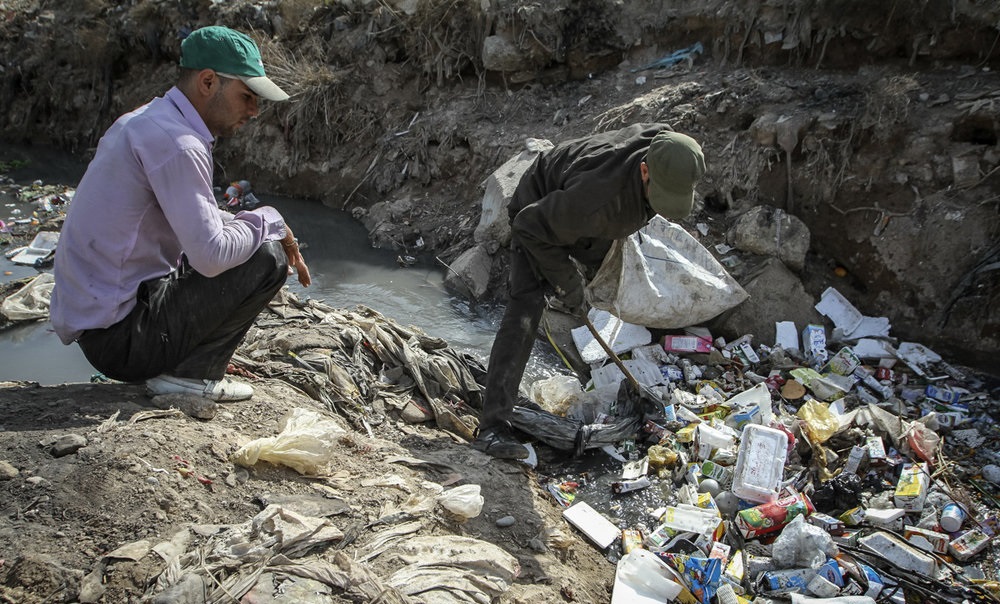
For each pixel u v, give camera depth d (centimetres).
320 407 305
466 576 217
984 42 448
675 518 293
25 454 217
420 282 512
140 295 241
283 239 267
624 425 346
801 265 439
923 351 406
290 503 227
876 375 394
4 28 859
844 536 286
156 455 227
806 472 322
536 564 251
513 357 309
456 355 380
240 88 227
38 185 689
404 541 227
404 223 580
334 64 675
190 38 221
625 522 303
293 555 208
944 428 349
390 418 325
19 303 441
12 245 547
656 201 251
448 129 598
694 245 423
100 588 184
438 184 601
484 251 503
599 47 581
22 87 848
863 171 441
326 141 661
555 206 269
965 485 314
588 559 276
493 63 590
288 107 665
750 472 304
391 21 649
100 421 239
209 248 220
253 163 692
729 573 267
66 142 822
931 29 459
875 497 305
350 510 234
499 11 581
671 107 504
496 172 502
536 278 309
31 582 182
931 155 430
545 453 343
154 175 215
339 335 361
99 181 221
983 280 406
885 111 438
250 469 238
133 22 778
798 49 503
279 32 708
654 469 331
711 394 380
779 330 420
